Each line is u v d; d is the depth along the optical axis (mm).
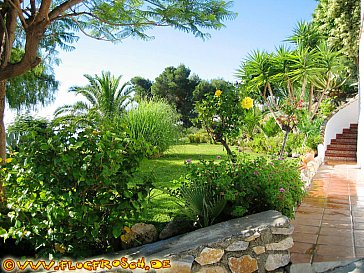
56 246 3965
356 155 12914
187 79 35062
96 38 7094
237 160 4973
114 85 18516
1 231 3871
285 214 4531
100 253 4016
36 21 4875
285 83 16156
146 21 6375
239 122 6602
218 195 4469
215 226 3986
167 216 5371
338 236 4480
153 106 14250
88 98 18719
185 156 13367
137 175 4285
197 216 4305
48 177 3621
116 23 6754
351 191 7195
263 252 3689
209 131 6621
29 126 4234
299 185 4875
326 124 13547
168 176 8727
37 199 3836
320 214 5457
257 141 14453
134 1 6598
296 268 3740
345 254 3936
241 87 6793
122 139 3963
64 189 3756
